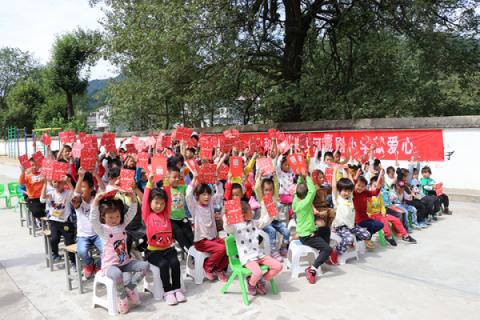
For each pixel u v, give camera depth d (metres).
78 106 45.78
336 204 6.29
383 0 13.84
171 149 9.16
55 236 6.05
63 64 34.81
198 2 12.12
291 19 15.42
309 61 17.58
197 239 5.39
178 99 18.41
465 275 5.47
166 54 14.16
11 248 7.18
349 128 12.84
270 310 4.48
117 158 7.53
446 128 11.08
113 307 4.48
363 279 5.35
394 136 11.94
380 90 14.52
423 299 4.68
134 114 20.11
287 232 6.51
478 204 10.02
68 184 5.74
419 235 7.49
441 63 14.20
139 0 14.95
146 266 4.67
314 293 4.91
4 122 43.66
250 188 7.18
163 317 4.39
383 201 7.54
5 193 14.18
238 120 21.39
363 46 14.03
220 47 13.11
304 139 10.15
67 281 5.30
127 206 5.62
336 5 14.73
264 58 16.39
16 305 4.83
